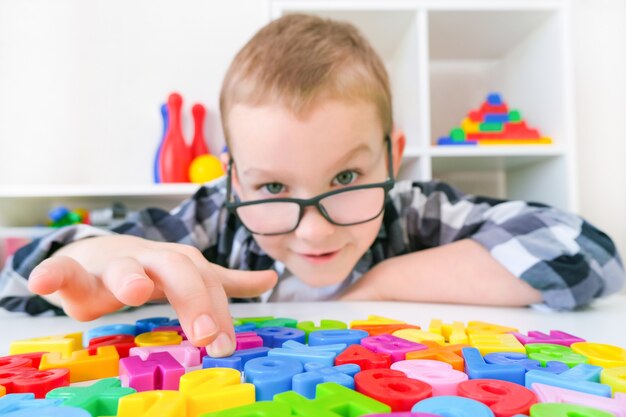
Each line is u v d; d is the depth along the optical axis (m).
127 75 1.62
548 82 1.36
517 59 1.53
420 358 0.30
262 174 0.59
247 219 0.63
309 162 0.57
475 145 1.31
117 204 1.37
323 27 0.72
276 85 0.57
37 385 0.26
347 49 0.66
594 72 1.69
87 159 1.60
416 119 1.30
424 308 0.56
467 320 0.48
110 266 0.36
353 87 0.59
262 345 0.34
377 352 0.32
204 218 0.87
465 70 1.67
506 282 0.60
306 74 0.58
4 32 1.58
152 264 0.35
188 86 1.63
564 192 1.30
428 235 0.85
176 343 0.34
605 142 1.69
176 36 1.63
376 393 0.23
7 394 0.25
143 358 0.30
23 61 1.59
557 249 0.60
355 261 0.65
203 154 1.47
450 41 1.51
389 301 0.63
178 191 1.26
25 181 1.59
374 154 0.63
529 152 1.29
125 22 1.62
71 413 0.21
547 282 0.56
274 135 0.56
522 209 0.76
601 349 0.33
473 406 0.21
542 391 0.24
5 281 0.57
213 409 0.23
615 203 1.69
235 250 0.84
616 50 1.69
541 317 0.51
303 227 0.59
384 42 1.50
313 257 0.63
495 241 0.64
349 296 0.65
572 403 0.23
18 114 1.59
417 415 0.20
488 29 1.42
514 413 0.22
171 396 0.23
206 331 0.31
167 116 1.43
